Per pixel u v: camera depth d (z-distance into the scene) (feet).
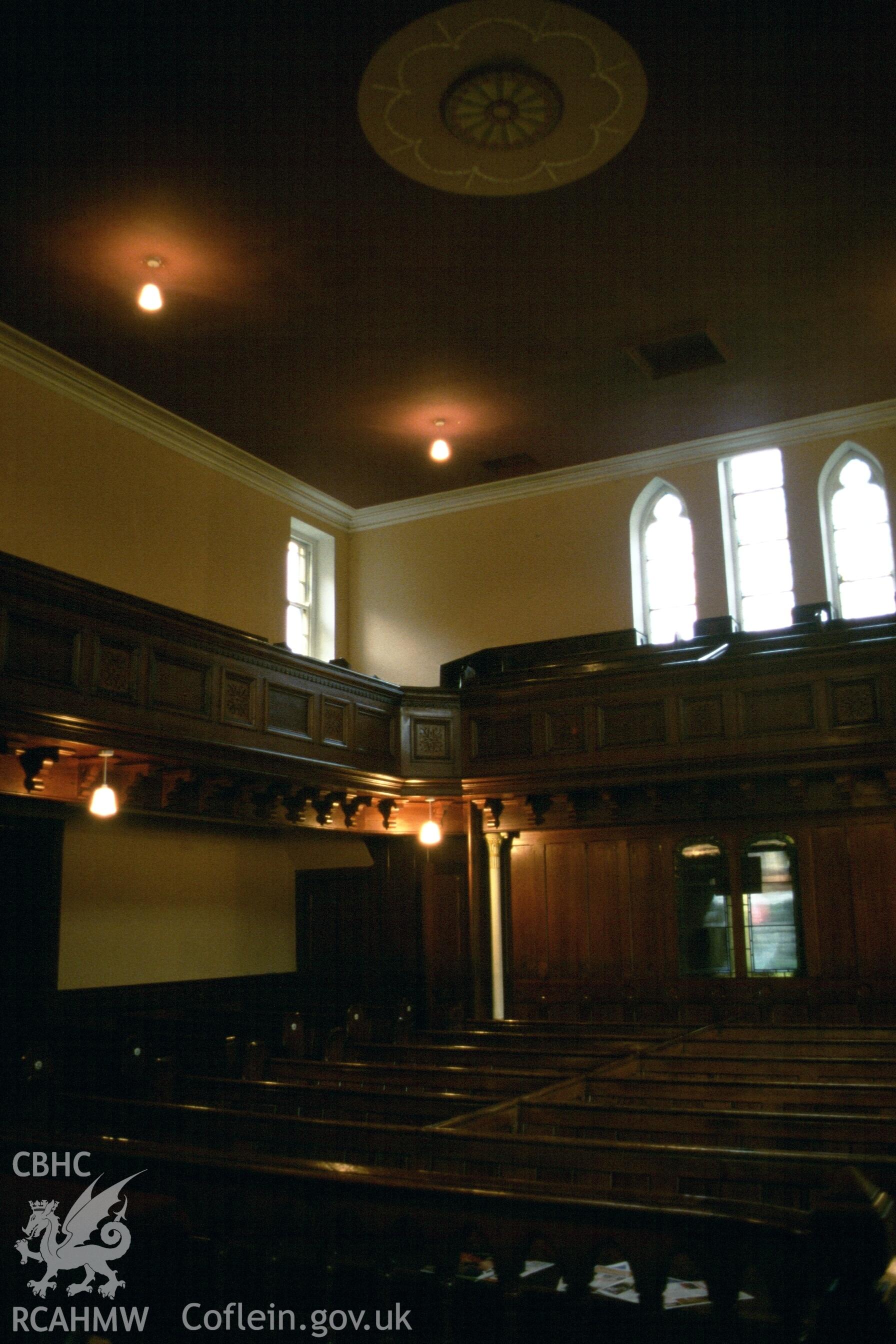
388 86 30.45
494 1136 20.16
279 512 58.54
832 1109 25.77
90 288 39.99
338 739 45.01
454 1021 47.37
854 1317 10.41
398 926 53.31
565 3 27.94
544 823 50.88
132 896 48.52
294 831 56.90
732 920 47.32
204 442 53.52
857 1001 44.52
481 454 55.31
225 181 34.19
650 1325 12.35
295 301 41.04
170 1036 40.29
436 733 49.47
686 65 29.96
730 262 39.06
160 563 50.57
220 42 28.73
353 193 34.86
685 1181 18.95
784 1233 11.37
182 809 40.75
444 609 61.11
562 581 58.34
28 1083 26.21
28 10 27.48
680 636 55.83
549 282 40.09
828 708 42.39
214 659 38.75
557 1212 12.59
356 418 50.98
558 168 33.78
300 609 61.46
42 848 44.98
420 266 38.91
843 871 45.70
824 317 42.91
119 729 34.09
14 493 44.04
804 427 53.78
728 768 43.70
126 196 34.78
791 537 53.52
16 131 31.78
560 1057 33.37
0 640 30.55
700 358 46.09
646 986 48.42
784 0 27.91
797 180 34.68
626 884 49.55
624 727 46.11
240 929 53.88
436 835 48.44
